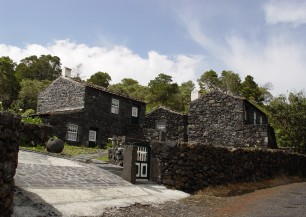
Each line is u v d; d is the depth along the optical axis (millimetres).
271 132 25547
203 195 12758
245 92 72188
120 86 76875
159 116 33031
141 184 12328
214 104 27484
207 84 84062
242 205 11227
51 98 32125
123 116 32906
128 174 12195
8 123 6488
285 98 31203
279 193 14625
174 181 12953
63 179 10531
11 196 6570
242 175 16734
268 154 19984
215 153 14898
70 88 30609
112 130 31516
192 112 28250
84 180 11016
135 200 9883
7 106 51094
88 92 29656
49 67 84250
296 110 29891
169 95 67188
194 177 13547
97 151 23078
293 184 19203
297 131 29391
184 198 11797
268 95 74500
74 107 29797
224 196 13125
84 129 28656
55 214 7176
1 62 55656
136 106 34906
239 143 25438
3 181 6289
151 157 13523
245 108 27266
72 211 7605
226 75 82938
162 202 10445
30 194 7992
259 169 18531
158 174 13148
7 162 6434
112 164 16266
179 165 13180
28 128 18891
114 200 9352
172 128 31906
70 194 8914
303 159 26141
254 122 29406
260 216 9367
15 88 54375
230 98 26875
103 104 30969
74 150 21953
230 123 26359
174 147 13266
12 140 6629
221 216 9312
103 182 11289
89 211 7867
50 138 18547
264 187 16859
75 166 13367
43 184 9297
